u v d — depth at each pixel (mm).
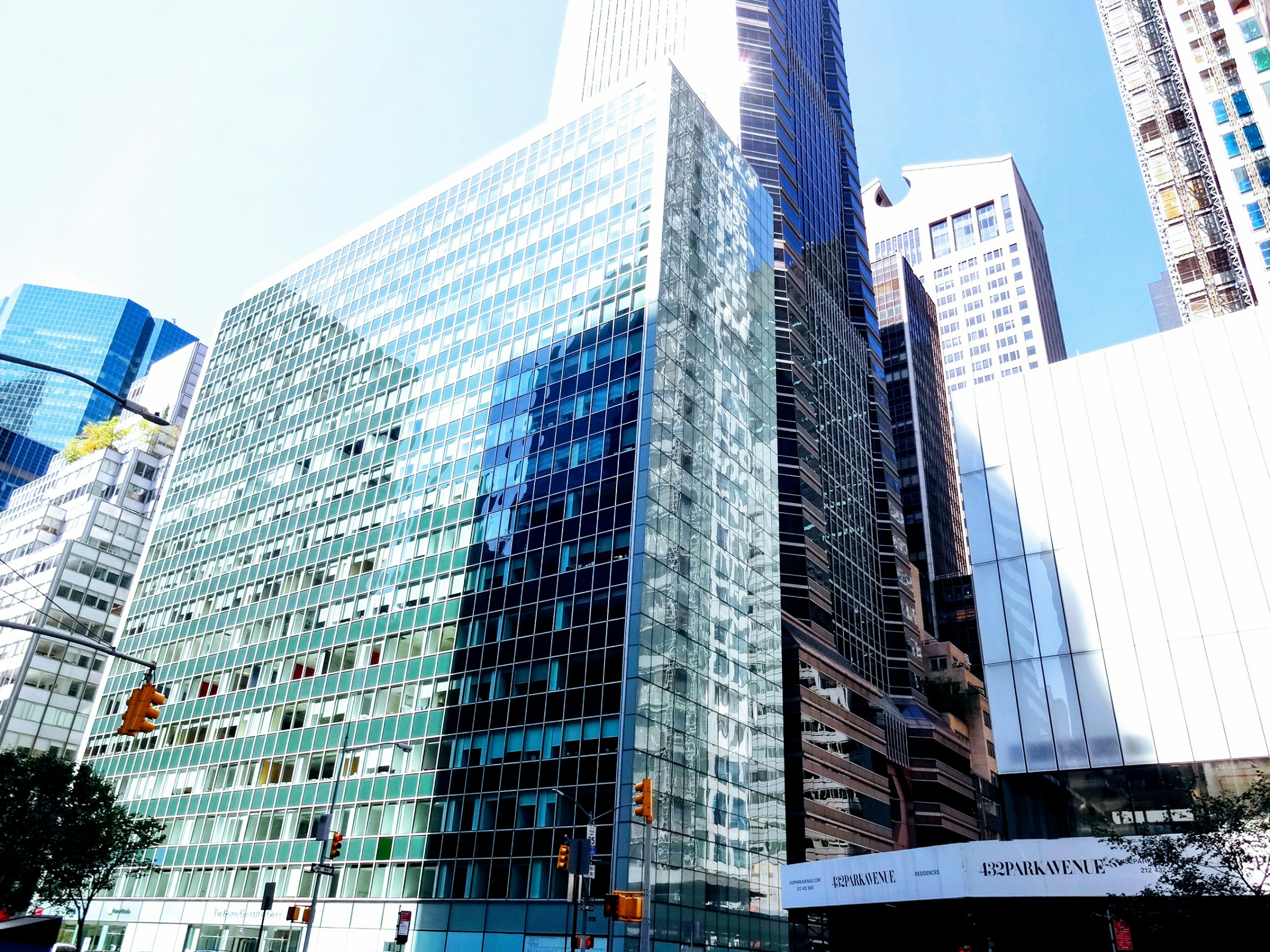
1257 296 63312
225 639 89438
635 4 159000
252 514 97438
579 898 41375
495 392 83312
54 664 107938
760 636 78125
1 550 131125
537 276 87625
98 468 131125
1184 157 85688
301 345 108562
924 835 105062
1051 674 43062
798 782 84188
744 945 62719
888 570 130375
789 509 105562
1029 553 45938
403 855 63875
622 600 64188
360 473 89438
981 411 50469
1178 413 44188
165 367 164500
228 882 72562
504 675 67000
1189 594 40812
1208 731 38250
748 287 95125
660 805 58750
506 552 72812
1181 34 74562
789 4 161000
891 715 109375
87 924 79375
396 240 106688
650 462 68938
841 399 131000
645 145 87312
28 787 44281
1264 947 24844
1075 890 32375
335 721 74812
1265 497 40375
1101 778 40000
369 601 79625
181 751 84938
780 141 136875
